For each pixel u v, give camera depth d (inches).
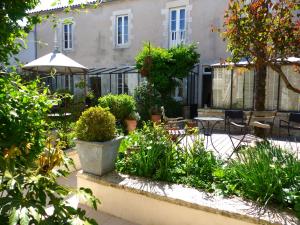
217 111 396.8
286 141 301.3
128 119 339.3
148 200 125.8
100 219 133.3
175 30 567.2
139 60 484.1
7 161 77.6
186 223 115.3
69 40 704.4
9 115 85.7
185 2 544.4
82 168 148.9
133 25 608.1
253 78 384.8
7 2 88.0
